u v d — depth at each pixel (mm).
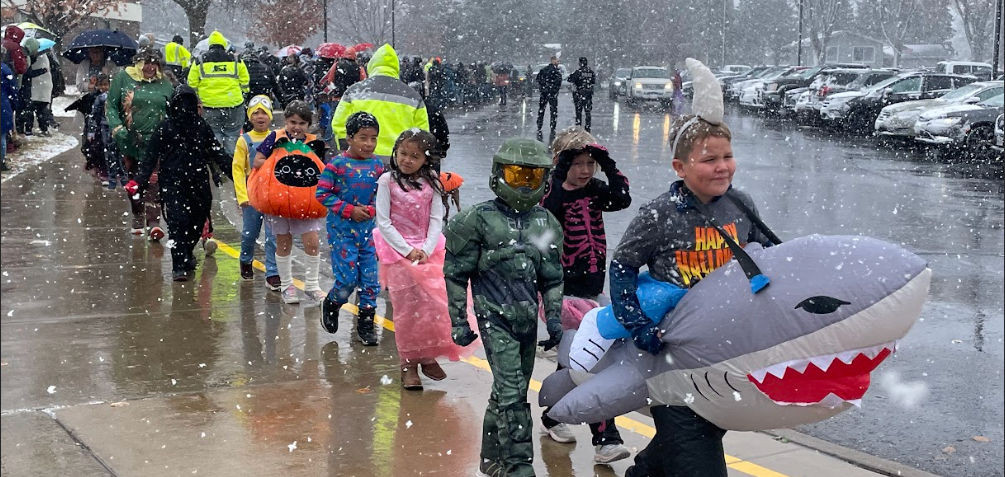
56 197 12727
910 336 7312
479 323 4453
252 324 7289
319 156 7848
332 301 6598
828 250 3400
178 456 4809
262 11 55875
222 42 14281
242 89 14461
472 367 6367
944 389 6180
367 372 6234
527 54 88688
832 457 4961
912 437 5418
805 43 107125
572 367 4117
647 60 90375
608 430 4785
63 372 6059
